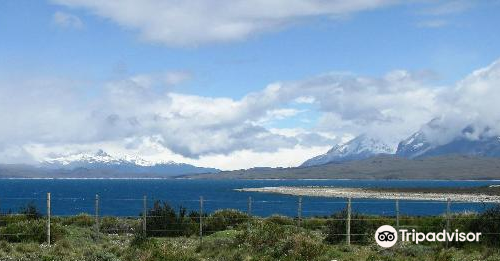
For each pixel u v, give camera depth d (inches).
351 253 1250.0
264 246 1251.2
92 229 1686.8
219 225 1729.8
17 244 1364.4
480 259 1194.0
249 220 1628.9
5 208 4667.8
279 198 6225.4
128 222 1781.5
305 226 1813.5
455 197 5738.2
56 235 1430.9
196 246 1333.7
